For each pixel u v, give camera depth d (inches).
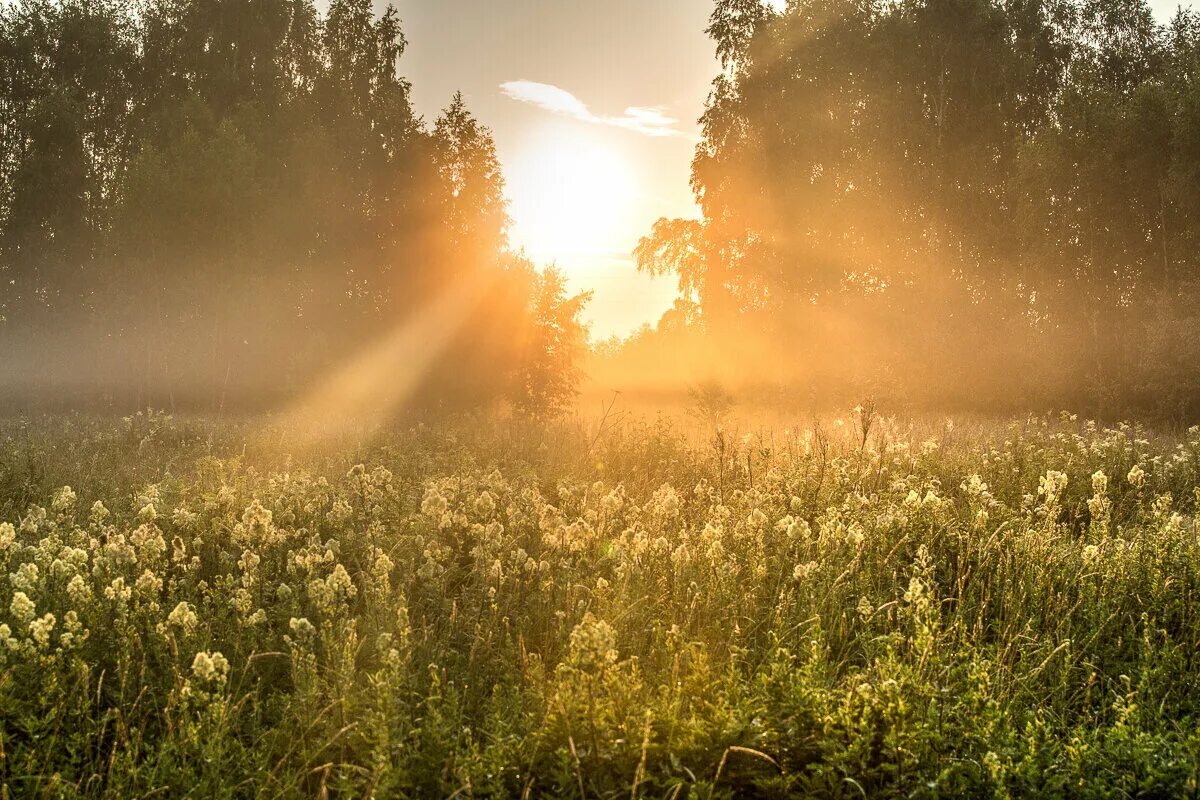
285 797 145.6
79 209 1445.6
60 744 153.6
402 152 1298.0
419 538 247.6
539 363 1105.4
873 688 163.5
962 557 246.8
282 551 256.7
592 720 148.1
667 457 475.2
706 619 206.5
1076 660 205.8
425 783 144.6
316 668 178.4
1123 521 347.9
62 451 499.5
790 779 145.6
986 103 1521.9
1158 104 1278.3
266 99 1478.8
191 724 152.8
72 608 196.4
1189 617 221.6
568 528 241.6
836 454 386.6
